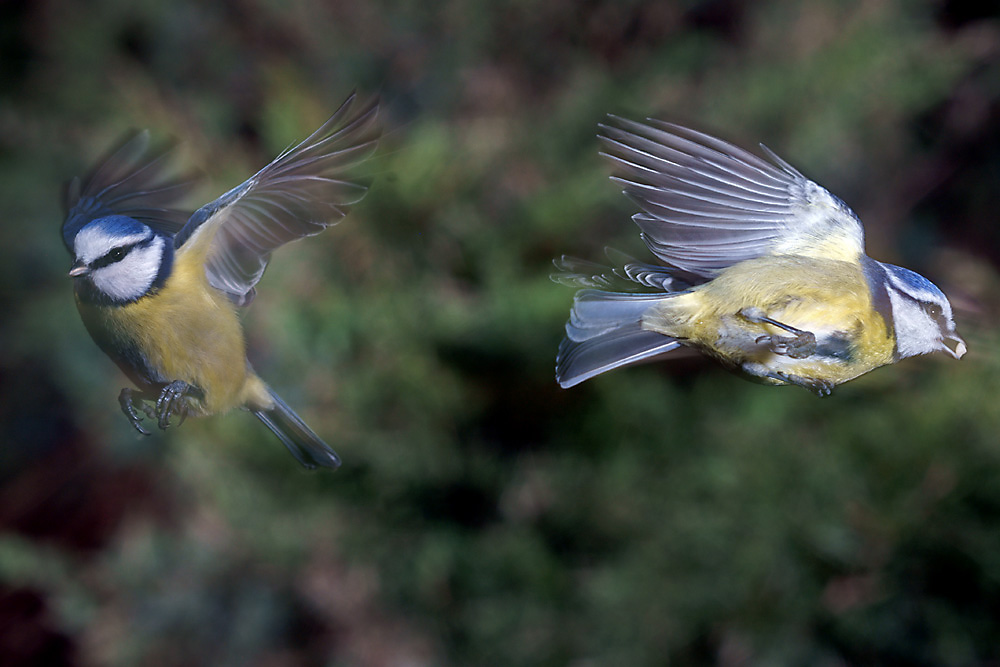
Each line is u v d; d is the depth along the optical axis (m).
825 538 3.21
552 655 3.25
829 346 3.05
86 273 3.08
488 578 3.26
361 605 3.29
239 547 3.29
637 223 3.05
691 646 3.24
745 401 3.23
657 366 3.24
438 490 3.27
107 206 3.12
